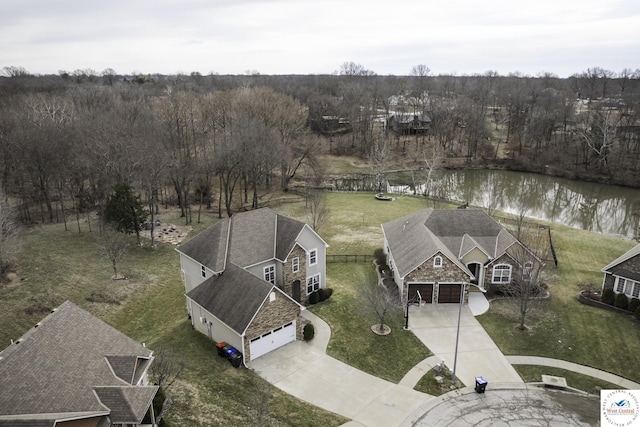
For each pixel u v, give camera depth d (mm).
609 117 98750
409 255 38969
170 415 23875
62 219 59312
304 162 94062
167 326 36031
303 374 28766
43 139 56281
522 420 24969
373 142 105125
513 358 30672
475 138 102938
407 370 29484
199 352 30844
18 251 43219
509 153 104312
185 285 39125
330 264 47031
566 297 38938
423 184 88000
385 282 41438
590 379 28453
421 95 151250
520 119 110312
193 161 65625
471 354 31109
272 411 25156
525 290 33750
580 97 159375
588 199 78875
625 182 84750
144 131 62219
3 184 60094
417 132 114500
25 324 34656
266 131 70375
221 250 34969
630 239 58969
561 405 26188
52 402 18781
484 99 130000
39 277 41281
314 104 114312
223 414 24578
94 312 37625
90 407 19125
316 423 24531
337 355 30844
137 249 50062
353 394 27062
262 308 29781
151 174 54250
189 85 155625
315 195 65188
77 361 21297
